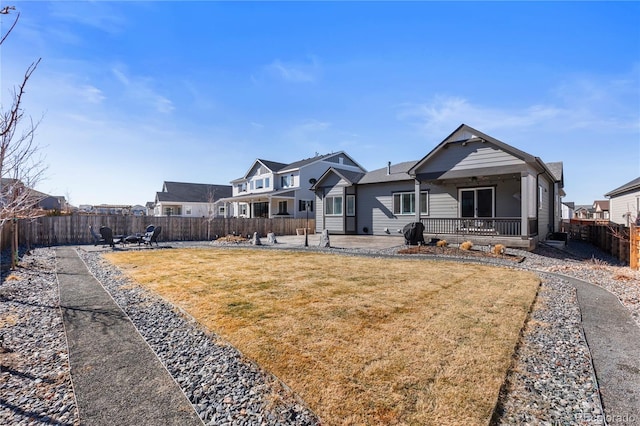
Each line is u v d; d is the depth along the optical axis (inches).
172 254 482.3
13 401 100.3
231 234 828.0
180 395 104.6
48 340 150.3
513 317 179.2
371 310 191.5
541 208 598.5
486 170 491.5
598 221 898.7
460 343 143.0
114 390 107.3
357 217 783.7
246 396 104.0
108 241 555.2
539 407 98.9
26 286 261.9
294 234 983.6
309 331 157.5
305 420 91.8
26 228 605.3
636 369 123.8
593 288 259.3
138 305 208.4
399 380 111.8
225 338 149.9
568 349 141.1
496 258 404.5
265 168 1325.0
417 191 561.3
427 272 316.5
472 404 98.6
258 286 257.3
